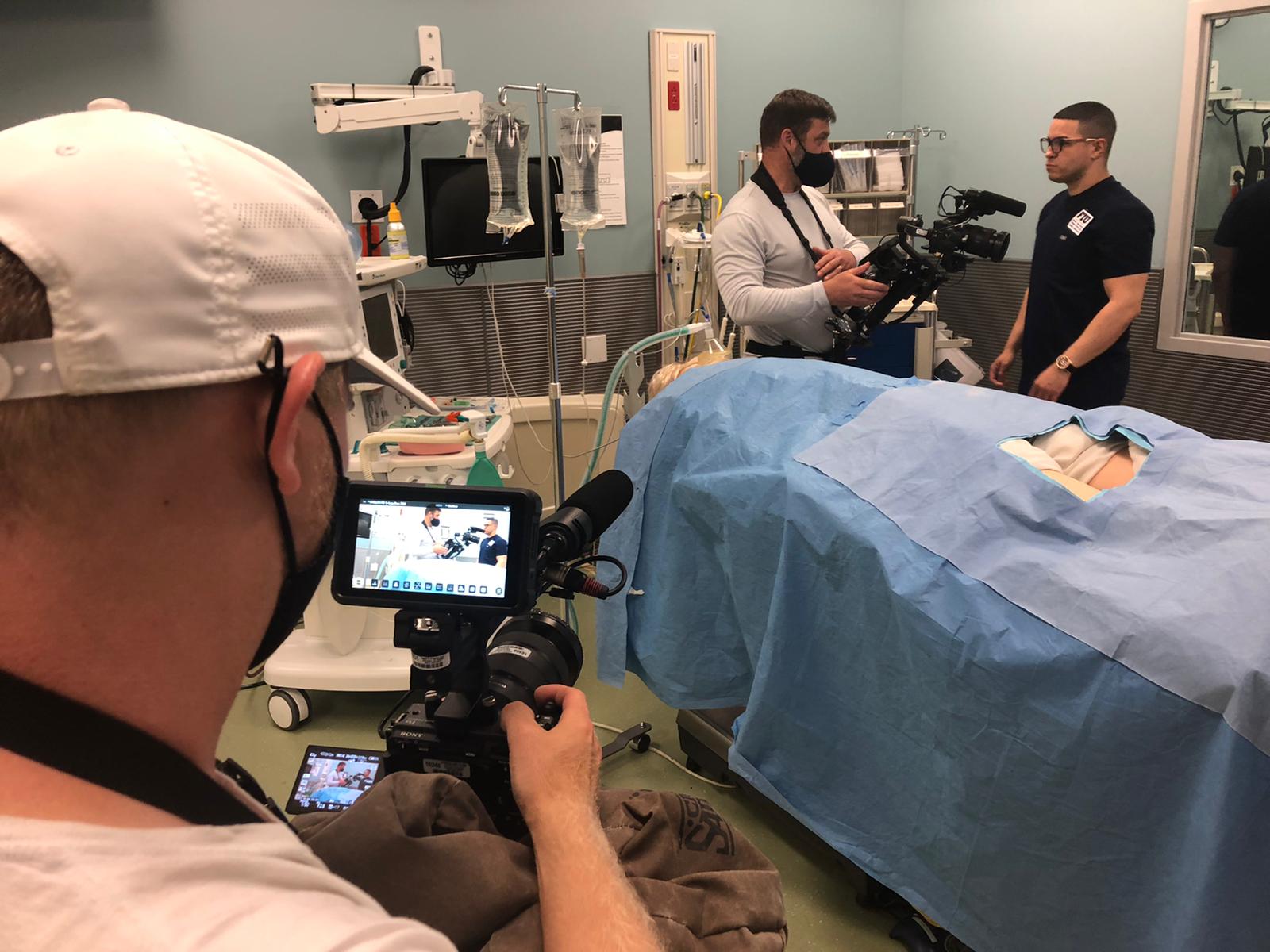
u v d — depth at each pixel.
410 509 0.87
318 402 0.48
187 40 3.03
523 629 1.00
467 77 3.42
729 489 1.77
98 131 0.41
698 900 0.82
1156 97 3.41
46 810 0.35
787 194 3.02
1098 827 1.21
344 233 0.51
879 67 4.29
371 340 2.77
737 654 1.93
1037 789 1.26
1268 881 1.07
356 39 3.23
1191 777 1.11
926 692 1.41
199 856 0.36
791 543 1.63
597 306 3.84
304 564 0.48
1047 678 1.23
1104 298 3.09
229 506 0.43
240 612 0.44
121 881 0.33
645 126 3.76
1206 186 3.33
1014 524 1.38
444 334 3.61
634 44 3.66
